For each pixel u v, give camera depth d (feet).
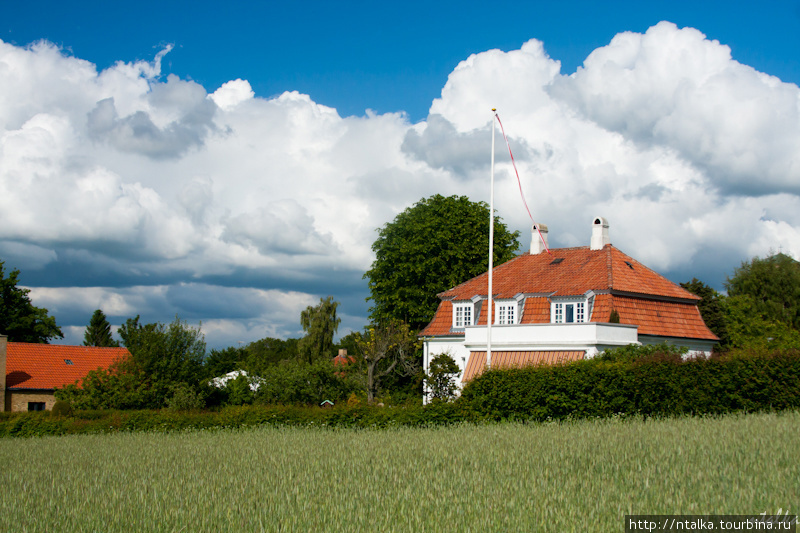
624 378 87.97
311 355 248.93
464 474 50.47
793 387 84.69
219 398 166.50
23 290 251.80
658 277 139.74
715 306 172.65
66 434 116.16
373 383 171.83
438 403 99.55
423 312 177.68
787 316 214.07
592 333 114.52
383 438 78.38
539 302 135.44
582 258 142.82
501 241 190.80
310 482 50.21
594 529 33.99
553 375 92.73
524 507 38.65
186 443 86.79
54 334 259.39
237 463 63.41
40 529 39.91
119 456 74.95
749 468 46.06
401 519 37.88
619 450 55.77
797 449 52.31
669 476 44.65
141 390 152.87
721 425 67.87
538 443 63.36
